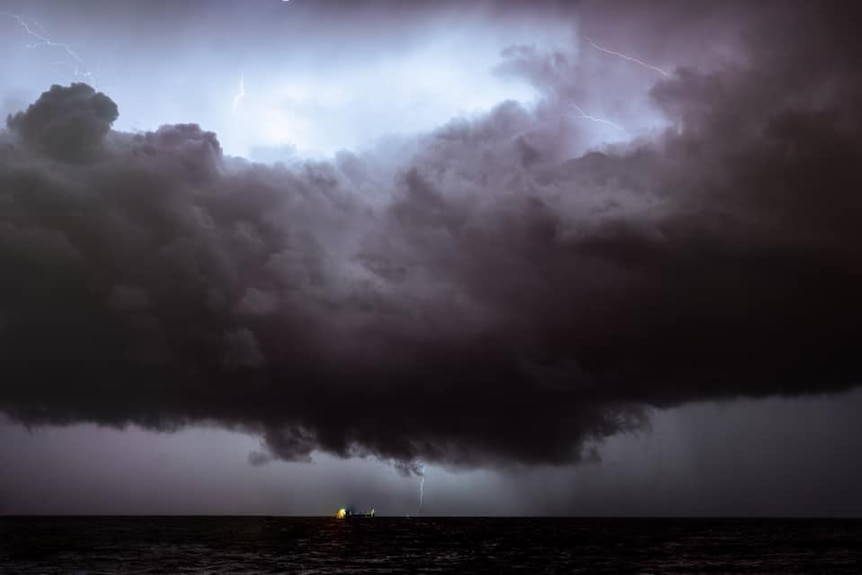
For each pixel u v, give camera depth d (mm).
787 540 103188
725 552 80688
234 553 80500
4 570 60688
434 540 108000
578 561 70688
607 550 85375
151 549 84938
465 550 86688
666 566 64625
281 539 107938
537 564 68188
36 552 78938
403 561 71938
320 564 68312
